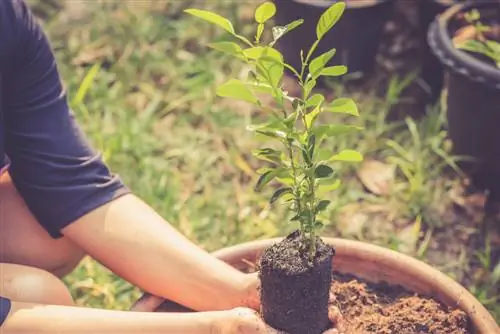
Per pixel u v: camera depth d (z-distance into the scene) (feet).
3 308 5.10
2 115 5.69
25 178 5.85
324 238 5.75
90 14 11.96
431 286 5.48
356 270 5.73
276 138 4.71
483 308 5.30
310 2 9.91
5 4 5.52
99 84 10.50
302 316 4.79
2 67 5.65
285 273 4.65
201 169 9.16
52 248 6.13
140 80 10.62
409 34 11.24
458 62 8.27
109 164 9.12
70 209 5.75
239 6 11.85
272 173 4.68
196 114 10.02
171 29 11.51
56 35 11.50
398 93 9.94
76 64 10.89
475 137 8.48
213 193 8.87
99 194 5.80
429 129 9.35
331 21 4.43
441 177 8.91
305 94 4.57
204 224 8.39
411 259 5.60
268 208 8.52
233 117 9.91
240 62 10.61
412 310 5.42
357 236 8.25
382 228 8.38
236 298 5.48
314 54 10.30
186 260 5.59
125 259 5.67
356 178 9.00
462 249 8.08
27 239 6.09
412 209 8.53
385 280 5.68
